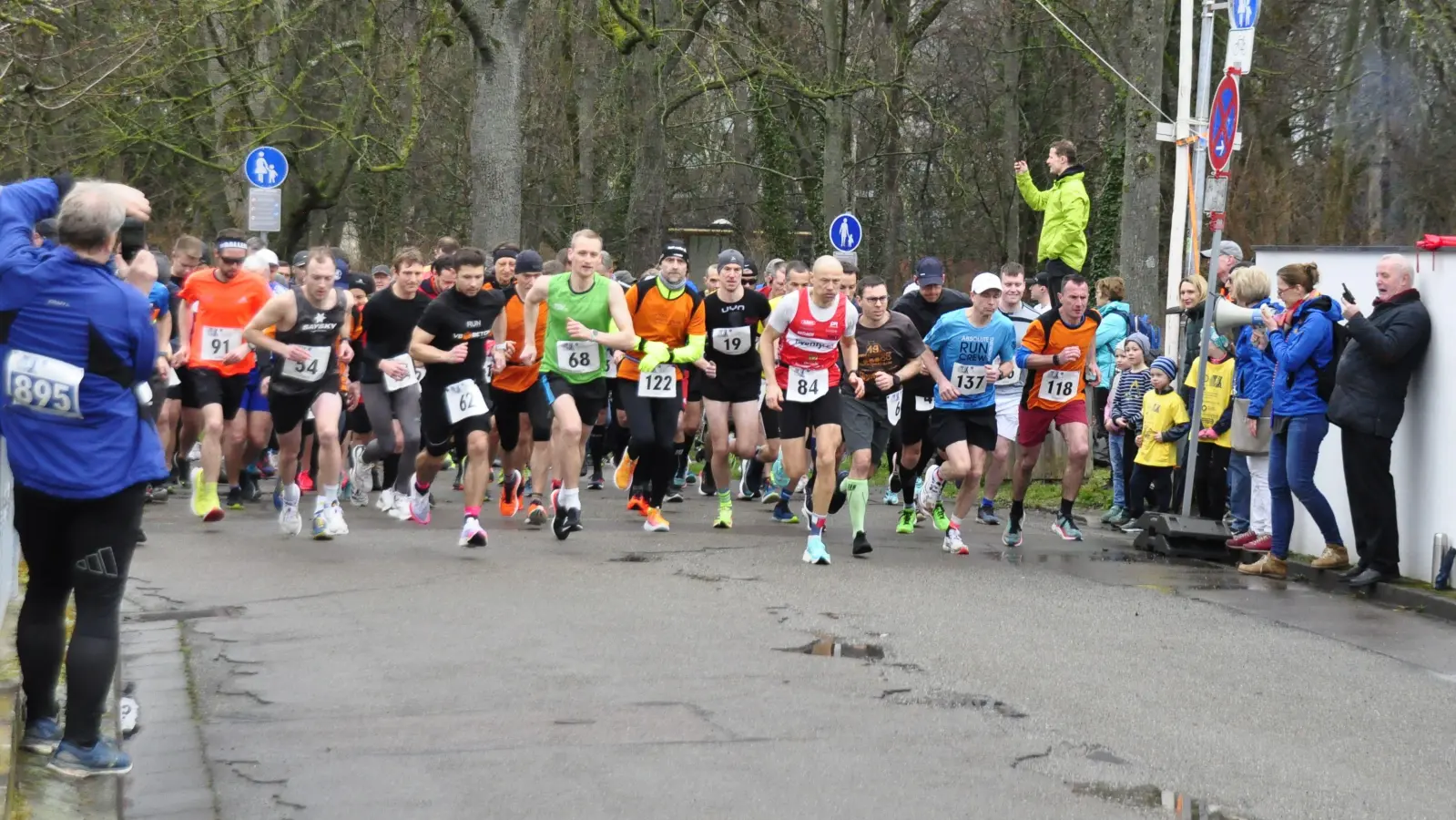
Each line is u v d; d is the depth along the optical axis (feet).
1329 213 127.95
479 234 100.68
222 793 24.44
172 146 115.75
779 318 49.90
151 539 52.29
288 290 51.21
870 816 23.36
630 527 59.67
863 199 171.94
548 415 58.65
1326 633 39.40
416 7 119.75
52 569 25.03
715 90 130.62
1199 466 57.67
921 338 57.67
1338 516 51.31
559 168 176.04
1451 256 45.80
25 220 25.38
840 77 126.31
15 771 22.74
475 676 32.45
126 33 103.96
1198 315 58.65
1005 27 151.33
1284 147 144.15
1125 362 63.00
